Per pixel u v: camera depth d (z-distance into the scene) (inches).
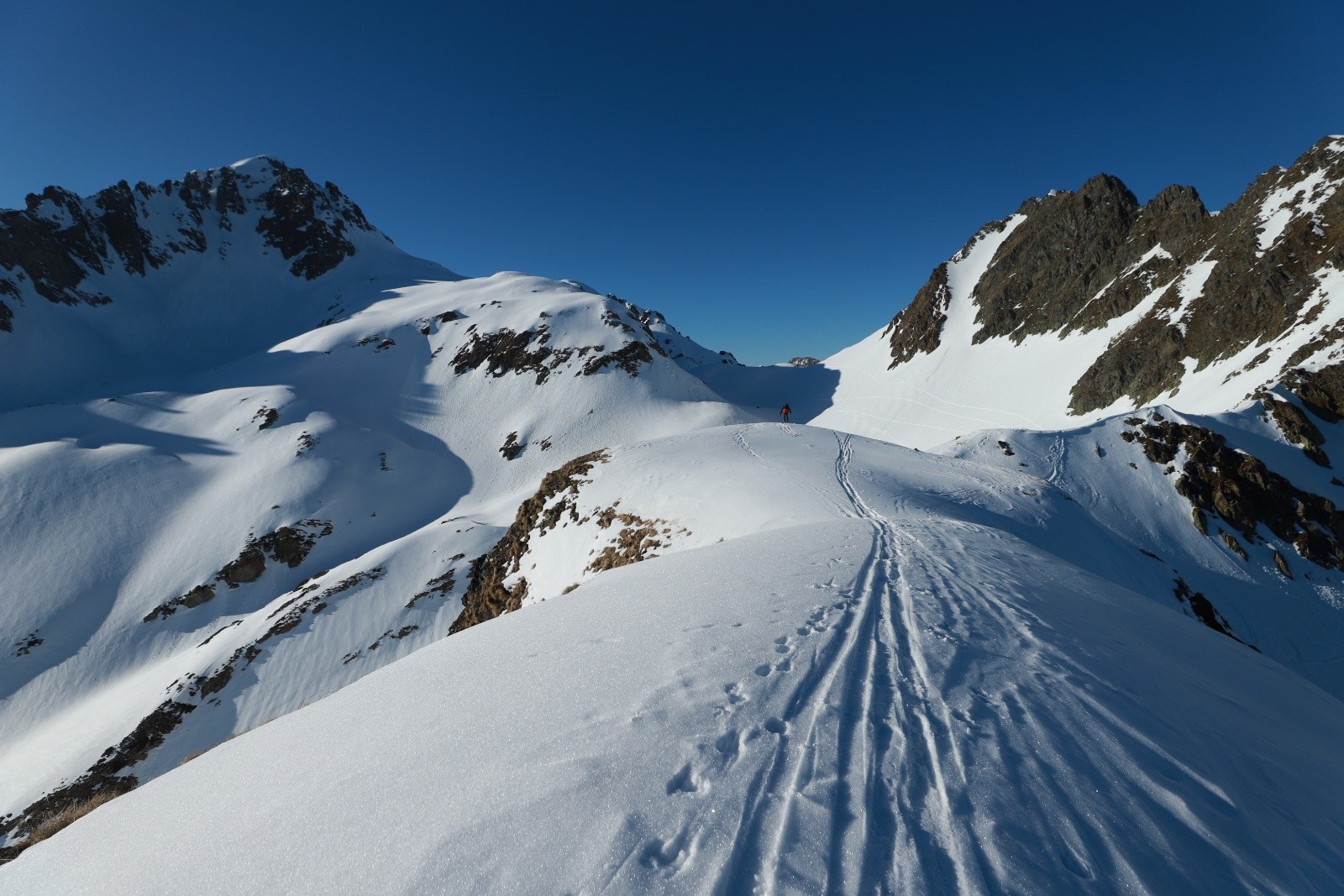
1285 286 2330.2
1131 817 177.5
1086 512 1274.6
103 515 2568.9
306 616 1660.9
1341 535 1342.3
